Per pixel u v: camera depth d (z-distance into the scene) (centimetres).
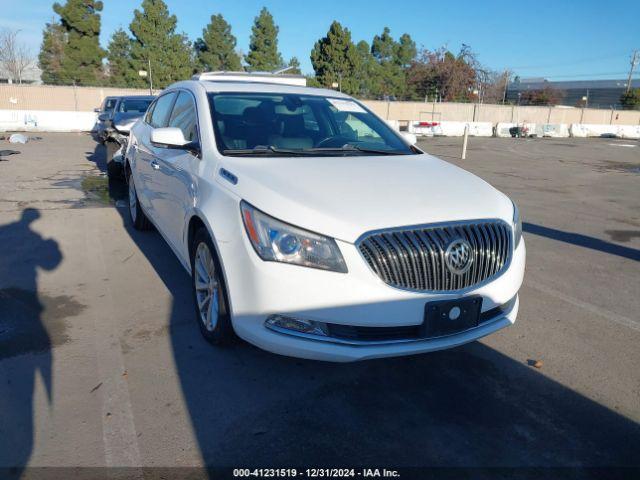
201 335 364
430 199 299
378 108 3956
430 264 274
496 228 301
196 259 353
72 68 4350
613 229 746
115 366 322
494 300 297
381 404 295
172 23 4494
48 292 435
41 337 356
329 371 326
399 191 304
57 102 3109
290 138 389
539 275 530
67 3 4241
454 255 279
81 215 708
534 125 3681
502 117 4200
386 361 341
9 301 414
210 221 311
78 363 324
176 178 397
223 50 5275
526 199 984
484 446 263
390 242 269
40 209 736
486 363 344
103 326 375
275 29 5069
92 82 4428
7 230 620
